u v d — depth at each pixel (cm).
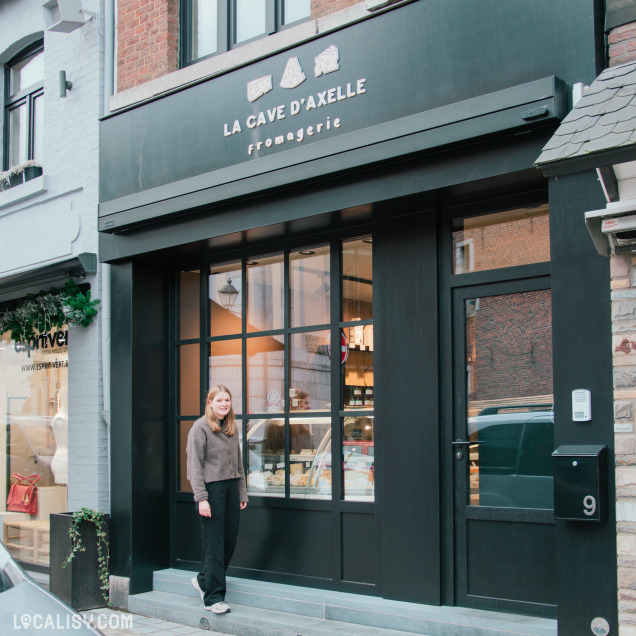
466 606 503
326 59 553
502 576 491
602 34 441
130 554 663
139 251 682
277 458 632
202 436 584
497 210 514
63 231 771
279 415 633
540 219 497
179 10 723
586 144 325
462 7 485
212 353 691
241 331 669
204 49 711
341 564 572
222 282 689
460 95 482
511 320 506
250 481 648
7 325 836
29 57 895
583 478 397
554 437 434
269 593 585
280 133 580
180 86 655
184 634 573
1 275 842
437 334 526
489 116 457
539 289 493
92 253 734
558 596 405
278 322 645
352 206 536
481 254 522
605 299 411
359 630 516
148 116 682
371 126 514
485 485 506
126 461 679
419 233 540
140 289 699
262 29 664
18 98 900
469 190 501
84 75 776
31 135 880
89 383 732
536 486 486
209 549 584
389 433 540
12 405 866
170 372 712
